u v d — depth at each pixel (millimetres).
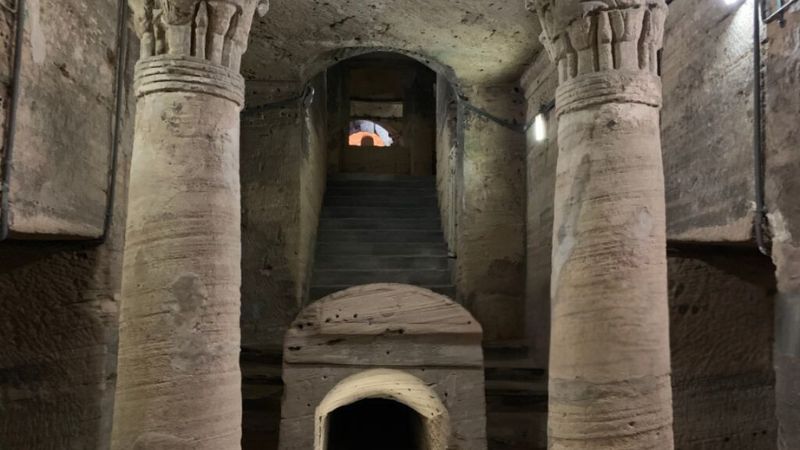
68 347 2934
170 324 2395
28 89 2223
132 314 2430
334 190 9242
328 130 11727
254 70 5793
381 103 14211
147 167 2479
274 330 5863
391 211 8594
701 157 3055
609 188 2480
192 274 2426
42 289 2922
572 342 2486
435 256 7277
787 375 2473
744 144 2727
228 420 2455
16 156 2145
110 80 2943
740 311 3547
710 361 3514
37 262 2912
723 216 2865
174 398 2361
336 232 7863
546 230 5211
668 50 3352
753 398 3564
